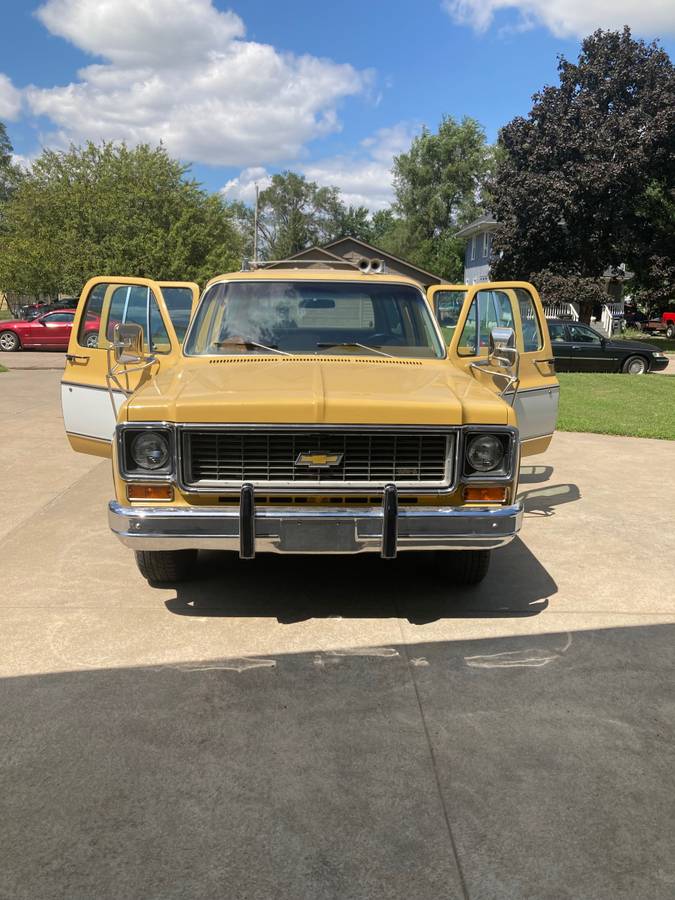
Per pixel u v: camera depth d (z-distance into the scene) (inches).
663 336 1499.8
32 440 342.3
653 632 155.7
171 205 1373.0
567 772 108.3
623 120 1128.8
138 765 108.7
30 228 1332.4
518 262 1259.2
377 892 86.1
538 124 1214.3
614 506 253.8
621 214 1160.2
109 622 157.0
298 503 145.1
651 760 111.3
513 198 1202.6
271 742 114.8
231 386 151.8
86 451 204.5
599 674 137.4
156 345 191.5
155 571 172.7
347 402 141.9
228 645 147.4
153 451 142.8
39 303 1432.1
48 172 1352.1
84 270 1290.6
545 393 219.3
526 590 178.5
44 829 95.4
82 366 199.9
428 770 108.5
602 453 344.8
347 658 142.7
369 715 122.9
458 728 119.3
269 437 143.4
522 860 91.1
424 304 193.9
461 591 177.5
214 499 144.3
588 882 87.8
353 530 142.0
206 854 91.6
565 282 1165.7
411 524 142.8
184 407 141.1
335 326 189.0
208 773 107.1
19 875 87.8
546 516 241.3
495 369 190.4
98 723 119.0
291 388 149.9
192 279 1347.2
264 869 89.3
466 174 2506.2
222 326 186.5
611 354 749.9
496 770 108.7
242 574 186.5
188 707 124.3
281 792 103.3
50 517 228.8
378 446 144.9
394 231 2694.4
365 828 96.4
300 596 173.0
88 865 89.6
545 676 136.5
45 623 155.9
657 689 132.1
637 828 96.8
